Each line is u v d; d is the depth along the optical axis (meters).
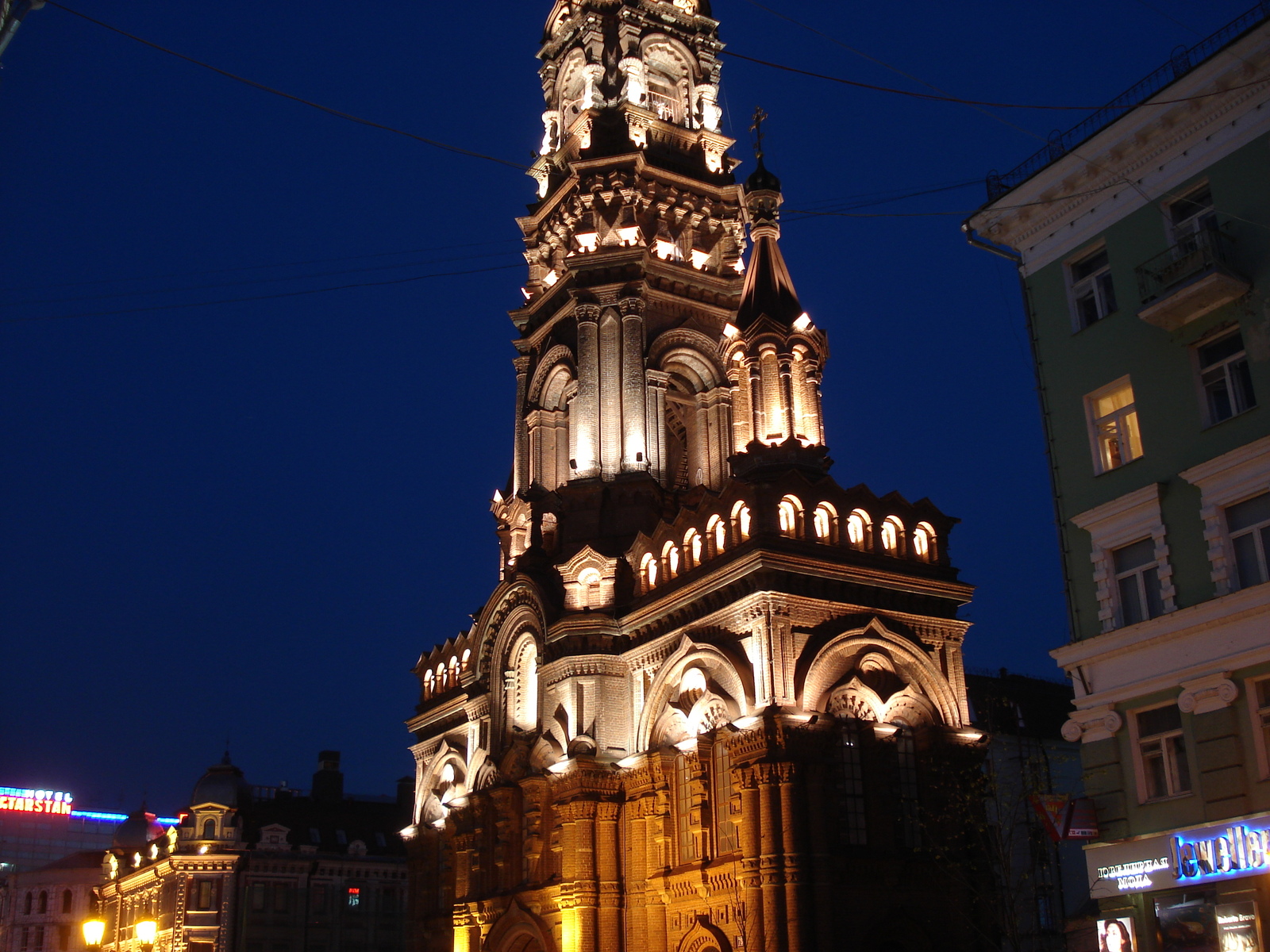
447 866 67.44
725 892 49.94
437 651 74.25
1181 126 35.22
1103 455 36.44
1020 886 52.69
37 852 164.25
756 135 66.31
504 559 71.00
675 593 55.69
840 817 49.97
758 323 60.56
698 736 52.38
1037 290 39.09
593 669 57.88
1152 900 32.69
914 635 54.78
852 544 54.69
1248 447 31.83
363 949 100.31
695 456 68.56
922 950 49.66
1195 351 34.41
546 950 55.81
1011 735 74.81
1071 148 37.66
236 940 95.19
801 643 51.53
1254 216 33.16
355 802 108.75
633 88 74.75
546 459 69.62
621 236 69.69
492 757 63.84
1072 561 36.50
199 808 98.56
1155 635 33.47
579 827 54.72
